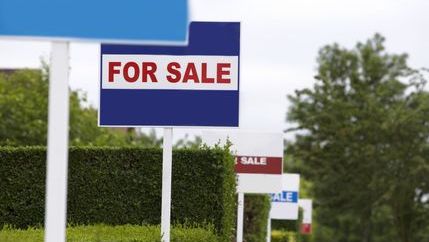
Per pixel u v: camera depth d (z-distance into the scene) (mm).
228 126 19328
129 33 10141
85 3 10164
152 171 23375
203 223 22578
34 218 23297
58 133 10312
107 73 19031
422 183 68625
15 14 10156
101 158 23438
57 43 10273
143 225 22469
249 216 35000
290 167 85312
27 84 58531
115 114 19031
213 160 23031
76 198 23422
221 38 19438
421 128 68500
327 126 75562
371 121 71938
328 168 75062
